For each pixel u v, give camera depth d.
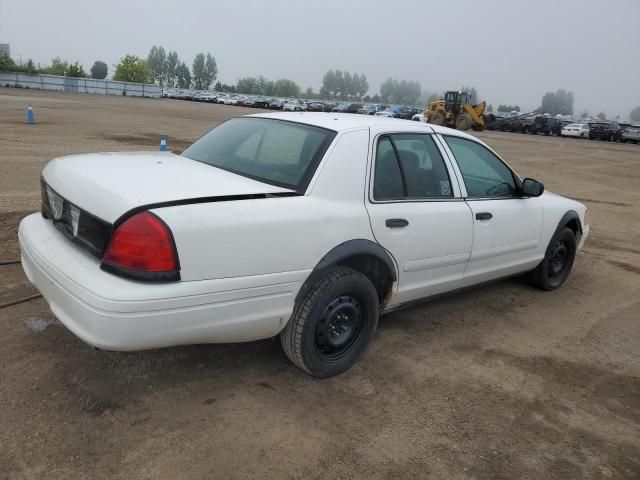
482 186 4.50
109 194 2.75
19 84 67.38
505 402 3.45
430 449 2.92
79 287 2.62
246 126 4.01
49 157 11.52
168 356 3.56
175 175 3.10
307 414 3.11
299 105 66.38
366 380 3.53
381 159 3.67
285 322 3.14
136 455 2.65
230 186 3.02
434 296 4.28
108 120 24.27
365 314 3.57
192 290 2.66
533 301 5.29
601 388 3.74
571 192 13.53
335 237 3.23
